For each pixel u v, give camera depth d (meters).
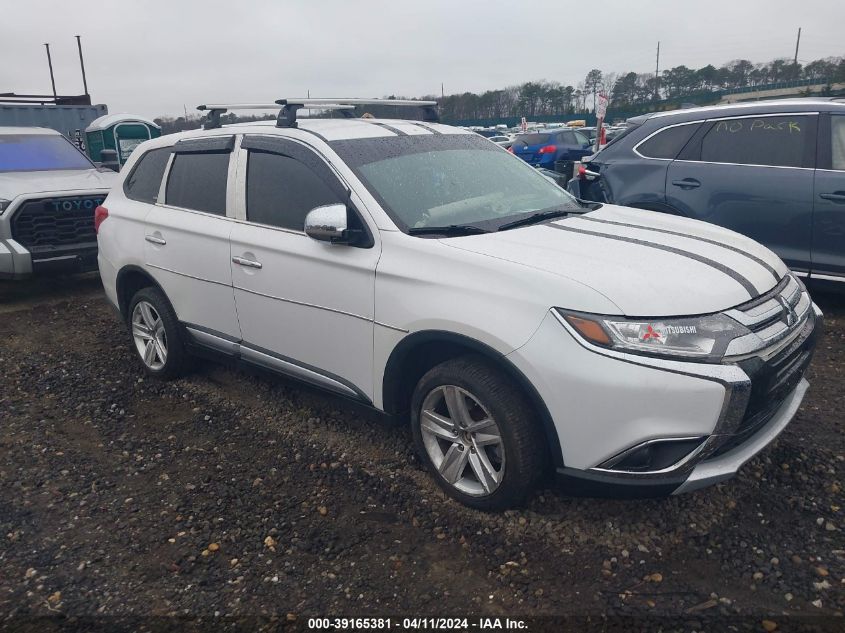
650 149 6.56
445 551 3.02
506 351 2.90
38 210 7.06
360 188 3.55
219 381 4.98
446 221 3.54
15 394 4.89
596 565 2.89
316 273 3.63
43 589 2.85
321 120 4.37
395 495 3.45
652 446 2.75
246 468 3.78
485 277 3.02
